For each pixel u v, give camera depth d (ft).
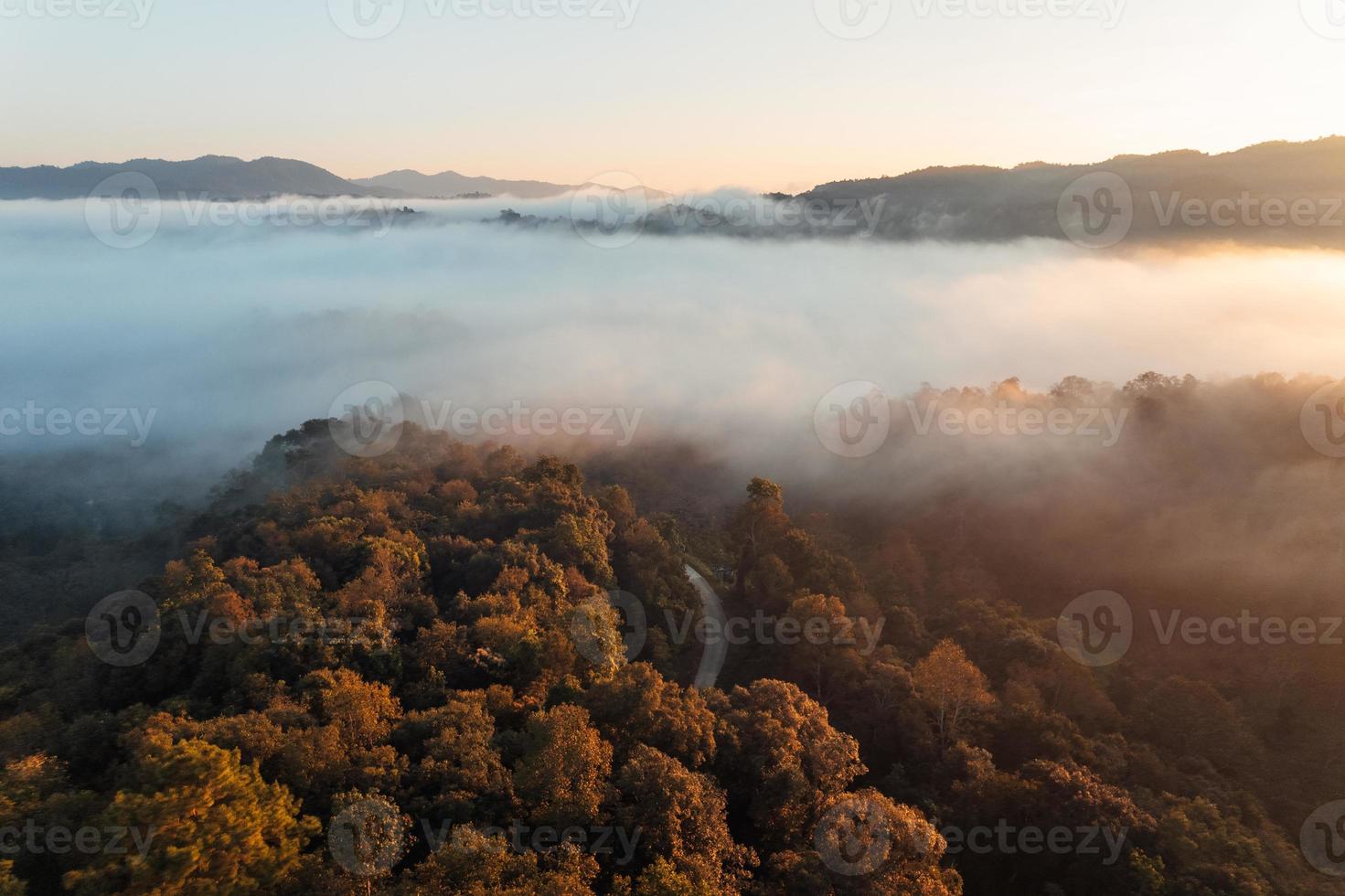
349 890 118.42
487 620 217.15
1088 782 187.32
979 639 280.51
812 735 186.39
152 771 120.26
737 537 334.65
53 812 132.87
